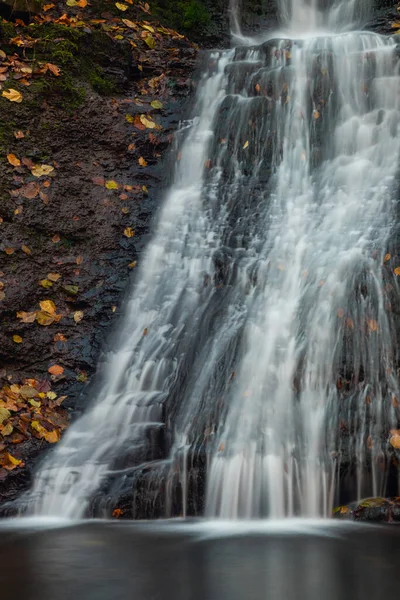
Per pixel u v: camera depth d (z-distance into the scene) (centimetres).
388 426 460
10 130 672
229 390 504
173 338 578
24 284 616
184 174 733
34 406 553
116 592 294
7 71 700
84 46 762
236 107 748
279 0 1051
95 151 712
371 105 722
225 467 445
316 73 739
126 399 545
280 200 684
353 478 444
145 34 849
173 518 443
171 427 497
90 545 371
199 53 820
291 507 436
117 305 632
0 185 644
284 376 498
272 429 465
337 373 489
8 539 387
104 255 661
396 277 538
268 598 286
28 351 592
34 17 815
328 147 718
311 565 329
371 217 624
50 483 480
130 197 698
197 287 622
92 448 511
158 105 769
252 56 787
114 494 454
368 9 1018
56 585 304
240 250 638
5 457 505
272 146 725
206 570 323
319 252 598
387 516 420
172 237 670
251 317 558
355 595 289
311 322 527
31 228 643
